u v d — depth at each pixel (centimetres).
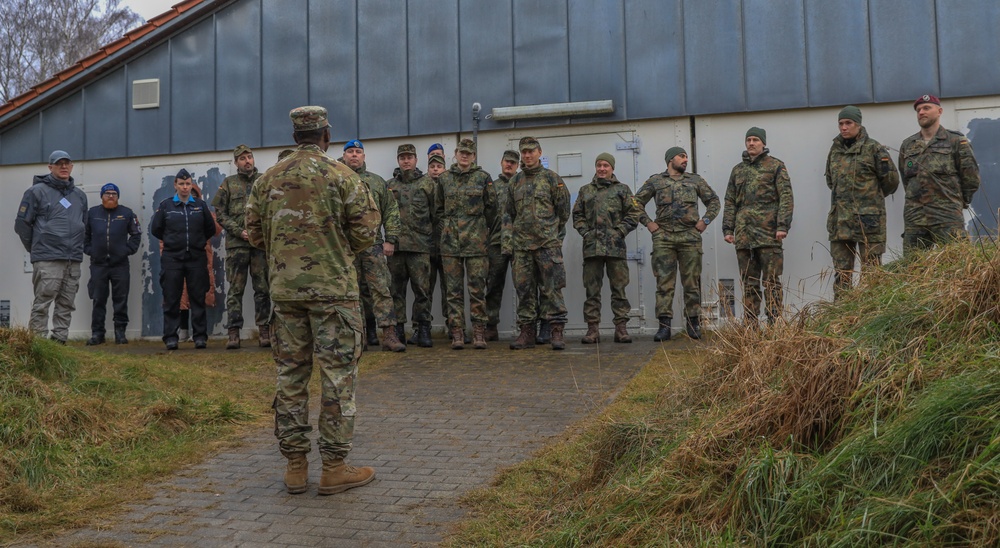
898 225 878
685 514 331
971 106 874
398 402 621
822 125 909
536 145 838
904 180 756
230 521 391
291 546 359
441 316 988
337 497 422
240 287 943
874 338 373
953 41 879
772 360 411
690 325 869
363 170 840
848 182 794
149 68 1083
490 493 414
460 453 489
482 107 992
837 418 344
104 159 1091
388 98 1020
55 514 398
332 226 427
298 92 1043
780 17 918
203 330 961
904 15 890
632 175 955
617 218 866
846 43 902
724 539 303
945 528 252
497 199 888
